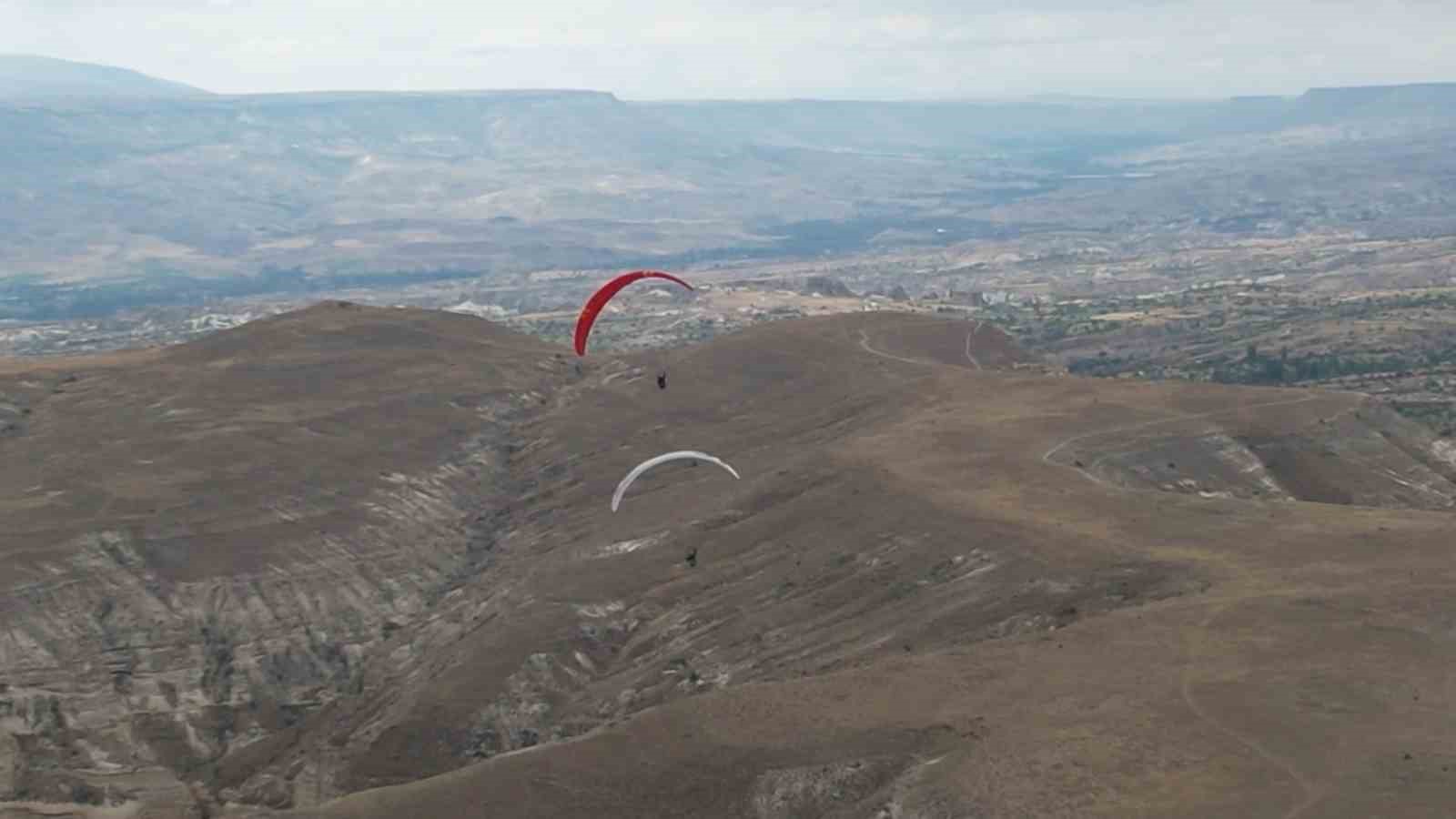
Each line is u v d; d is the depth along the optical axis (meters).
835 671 85.56
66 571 132.00
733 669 100.75
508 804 69.25
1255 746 61.41
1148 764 60.78
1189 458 129.75
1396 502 128.62
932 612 94.44
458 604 136.50
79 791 111.81
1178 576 87.19
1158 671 70.25
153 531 139.50
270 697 125.94
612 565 125.19
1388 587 78.88
